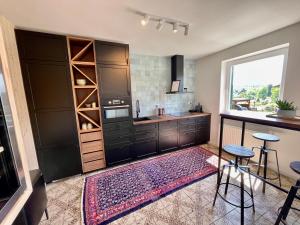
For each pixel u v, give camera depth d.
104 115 2.48
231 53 2.89
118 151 2.66
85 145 2.41
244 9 1.55
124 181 2.22
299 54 1.94
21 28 1.86
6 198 0.93
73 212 1.68
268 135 2.01
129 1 1.37
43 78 2.03
